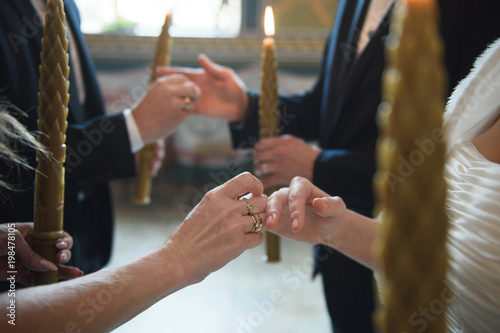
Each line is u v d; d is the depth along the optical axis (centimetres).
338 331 104
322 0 349
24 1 105
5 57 98
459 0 93
